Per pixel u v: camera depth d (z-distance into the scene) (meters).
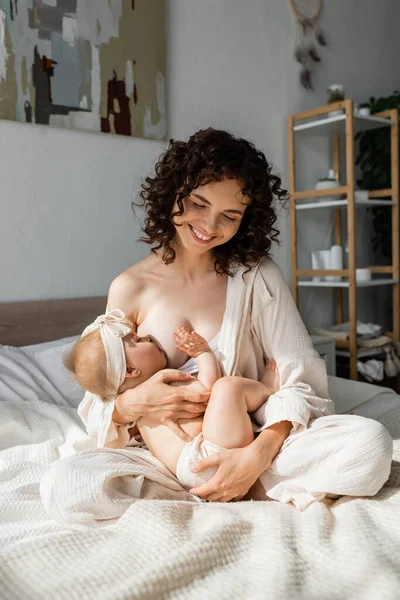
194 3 2.53
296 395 1.08
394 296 3.01
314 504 0.96
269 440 1.03
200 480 1.01
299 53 2.98
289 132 2.87
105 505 0.94
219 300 1.19
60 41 2.09
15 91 2.00
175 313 1.17
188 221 1.08
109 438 1.14
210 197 1.03
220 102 2.65
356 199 2.74
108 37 2.22
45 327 2.07
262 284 1.19
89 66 2.17
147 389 1.08
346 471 0.95
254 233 1.16
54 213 2.14
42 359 1.78
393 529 0.84
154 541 0.81
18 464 1.25
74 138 2.17
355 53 3.28
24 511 1.05
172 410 1.06
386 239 3.25
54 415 1.53
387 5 3.46
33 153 2.07
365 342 2.83
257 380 1.22
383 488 1.02
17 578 0.72
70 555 0.77
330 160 3.17
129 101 2.30
